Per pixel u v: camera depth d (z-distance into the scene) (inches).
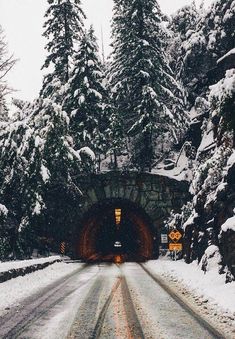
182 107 1472.7
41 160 1087.6
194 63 1592.0
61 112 1163.9
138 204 1318.9
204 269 709.3
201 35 1501.0
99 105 1409.9
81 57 1446.9
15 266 635.5
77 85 1411.2
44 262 857.5
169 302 450.6
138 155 1493.6
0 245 1052.5
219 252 703.1
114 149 1432.1
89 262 1208.8
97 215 1585.9
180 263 980.6
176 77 1684.3
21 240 1097.4
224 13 1370.6
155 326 327.9
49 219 1279.5
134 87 1460.4
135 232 1984.5
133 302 442.9
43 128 1148.5
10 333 299.1
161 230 1296.8
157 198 1315.2
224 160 847.7
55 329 312.2
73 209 1311.5
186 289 564.7
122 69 1475.1
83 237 1537.9
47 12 1476.4
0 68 1187.3
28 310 390.3
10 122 1152.8
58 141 1150.3
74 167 1219.9
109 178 1332.4
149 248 1537.9
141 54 1450.5
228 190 731.4
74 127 1359.5
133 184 1330.0
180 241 1147.9
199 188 946.7
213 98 732.0
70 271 860.6
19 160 1087.6
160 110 1363.2
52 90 1378.0
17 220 1112.8
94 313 376.5
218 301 446.3
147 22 1496.1
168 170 1434.5
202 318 367.9
